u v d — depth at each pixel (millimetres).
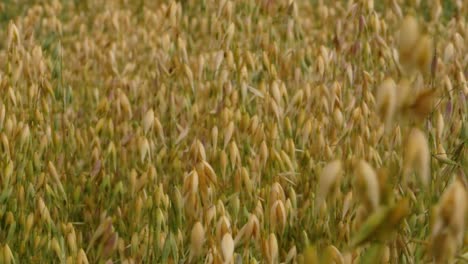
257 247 1207
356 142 1317
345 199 1237
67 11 2914
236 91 1476
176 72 1594
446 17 2246
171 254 1217
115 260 1384
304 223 1359
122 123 1594
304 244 1288
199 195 1228
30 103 1476
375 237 892
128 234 1370
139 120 1603
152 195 1293
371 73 1547
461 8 1789
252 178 1331
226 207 1286
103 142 1594
